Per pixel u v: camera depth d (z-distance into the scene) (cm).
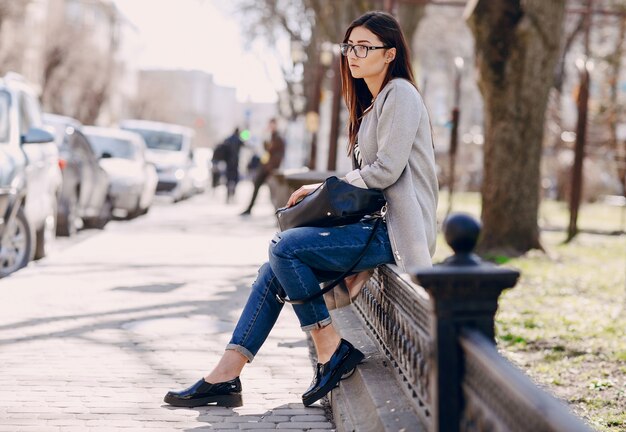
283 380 547
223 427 441
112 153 1959
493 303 269
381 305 468
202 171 3556
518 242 1441
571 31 2681
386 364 445
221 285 962
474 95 5853
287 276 443
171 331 694
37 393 498
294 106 4381
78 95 5884
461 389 269
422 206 446
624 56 2470
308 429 441
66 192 1431
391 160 433
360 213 442
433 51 5228
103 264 1120
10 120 1040
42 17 5575
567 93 2958
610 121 2359
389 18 464
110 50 7125
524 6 1384
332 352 453
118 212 2209
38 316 740
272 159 2214
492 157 1443
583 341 734
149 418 454
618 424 493
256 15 3788
